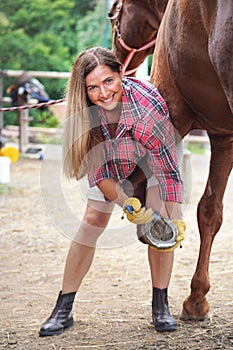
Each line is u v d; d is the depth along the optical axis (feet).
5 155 37.27
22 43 53.16
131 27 17.88
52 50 57.72
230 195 32.14
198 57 12.22
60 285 18.04
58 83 56.39
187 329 14.17
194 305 14.67
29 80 44.42
